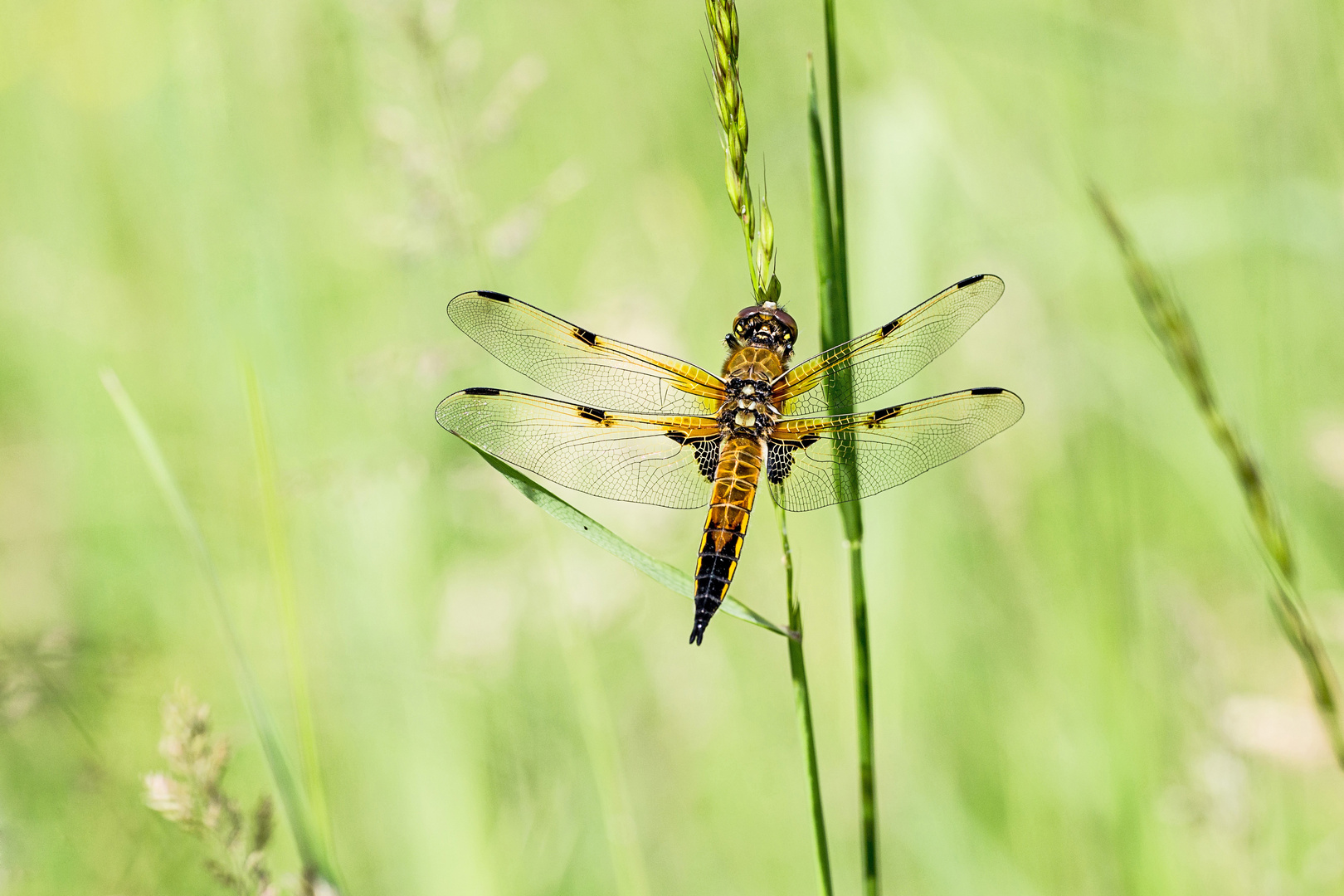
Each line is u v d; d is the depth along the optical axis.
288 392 0.99
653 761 0.97
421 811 0.95
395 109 0.94
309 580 0.97
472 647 0.96
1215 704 0.92
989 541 0.98
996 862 0.95
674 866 0.96
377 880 0.95
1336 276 0.98
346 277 1.00
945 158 1.00
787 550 0.87
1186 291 1.00
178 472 0.99
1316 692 0.88
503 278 0.97
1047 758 0.96
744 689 0.98
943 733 0.97
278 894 0.88
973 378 0.99
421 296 0.98
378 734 0.96
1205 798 0.92
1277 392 0.97
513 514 0.96
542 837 0.96
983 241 1.00
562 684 0.97
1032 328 0.98
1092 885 0.95
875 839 0.88
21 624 0.96
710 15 0.87
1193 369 0.88
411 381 0.95
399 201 0.95
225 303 1.00
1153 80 1.00
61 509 0.99
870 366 0.91
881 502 0.97
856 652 0.88
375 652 0.96
